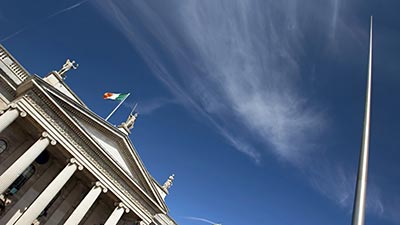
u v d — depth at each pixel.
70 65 30.77
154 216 32.25
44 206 22.23
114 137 29.02
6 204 23.70
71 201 27.72
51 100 23.81
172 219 35.41
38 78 23.28
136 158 29.69
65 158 26.33
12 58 25.70
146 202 30.14
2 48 25.02
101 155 26.84
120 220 30.14
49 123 24.09
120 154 29.47
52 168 27.05
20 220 20.91
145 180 29.92
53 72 28.52
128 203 28.52
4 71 24.39
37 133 24.92
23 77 26.28
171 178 37.16
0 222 23.00
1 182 20.30
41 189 25.84
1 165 23.69
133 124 33.62
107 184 27.16
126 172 28.25
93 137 26.42
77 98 30.19
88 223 28.52
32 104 23.36
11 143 24.77
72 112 25.88
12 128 24.88
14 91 24.66
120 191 28.05
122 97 32.09
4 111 22.73
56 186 23.39
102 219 29.45
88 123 27.09
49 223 25.91
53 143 24.11
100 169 26.91
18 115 22.67
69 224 23.44
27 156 22.22
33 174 26.00
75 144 25.58
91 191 25.94
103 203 29.91
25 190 25.12
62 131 24.83
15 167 21.34
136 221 29.69
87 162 26.08
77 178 28.33
